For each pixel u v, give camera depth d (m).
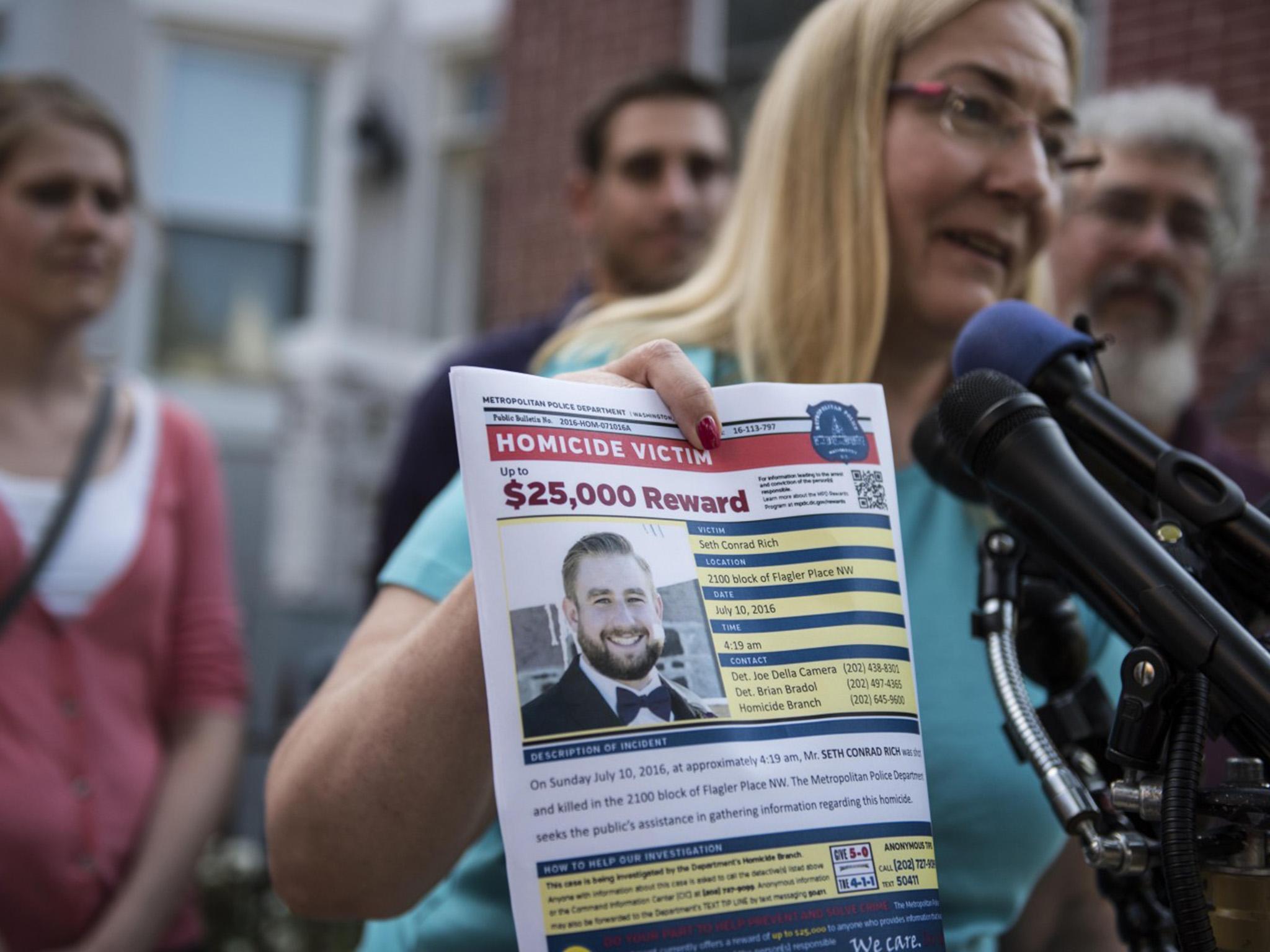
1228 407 3.82
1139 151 2.26
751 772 0.76
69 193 2.06
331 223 8.59
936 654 1.18
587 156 3.02
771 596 0.82
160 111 8.38
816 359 1.21
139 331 8.18
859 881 0.76
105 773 1.87
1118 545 0.81
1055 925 1.36
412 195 8.57
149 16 8.34
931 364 1.31
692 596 0.79
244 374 8.42
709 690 0.77
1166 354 2.29
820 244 1.23
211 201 8.45
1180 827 0.73
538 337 2.43
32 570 1.87
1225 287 3.75
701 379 0.85
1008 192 1.18
